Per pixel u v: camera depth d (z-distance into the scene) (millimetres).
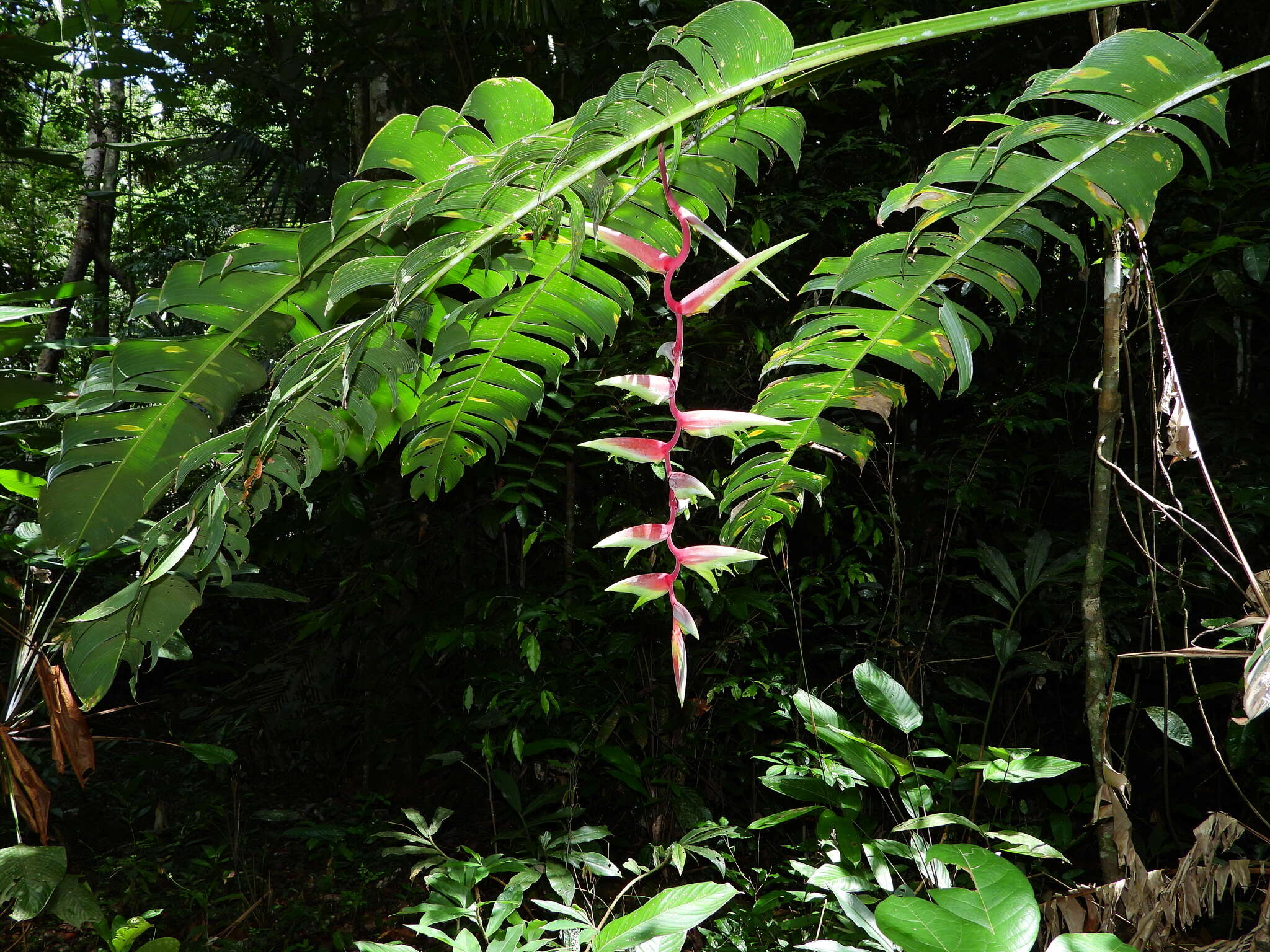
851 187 3410
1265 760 2691
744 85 1040
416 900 3258
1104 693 1653
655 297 3059
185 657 2146
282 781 4438
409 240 1346
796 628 3111
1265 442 2959
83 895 2096
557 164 995
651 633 3180
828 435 1641
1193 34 2842
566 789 3145
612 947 1333
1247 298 2635
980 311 3094
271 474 1618
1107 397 1649
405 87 3951
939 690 3297
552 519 3488
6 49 2281
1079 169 1165
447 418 1791
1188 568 2650
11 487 2156
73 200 9203
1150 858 2771
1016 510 2939
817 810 1816
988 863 1257
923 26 1021
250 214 7449
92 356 7070
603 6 3635
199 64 4184
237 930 3154
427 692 3951
